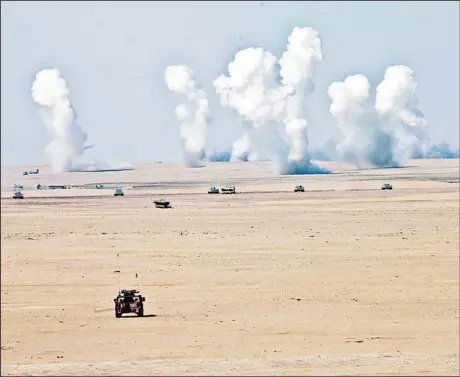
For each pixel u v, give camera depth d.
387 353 148.75
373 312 184.25
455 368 133.12
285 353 148.62
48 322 176.50
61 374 130.75
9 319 179.12
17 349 154.00
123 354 149.25
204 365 135.62
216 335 163.38
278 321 175.88
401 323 174.00
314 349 152.38
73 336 163.75
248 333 165.88
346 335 164.00
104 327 170.50
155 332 167.00
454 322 174.75
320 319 177.88
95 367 135.62
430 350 151.25
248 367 134.38
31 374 131.12
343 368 133.38
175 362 139.38
